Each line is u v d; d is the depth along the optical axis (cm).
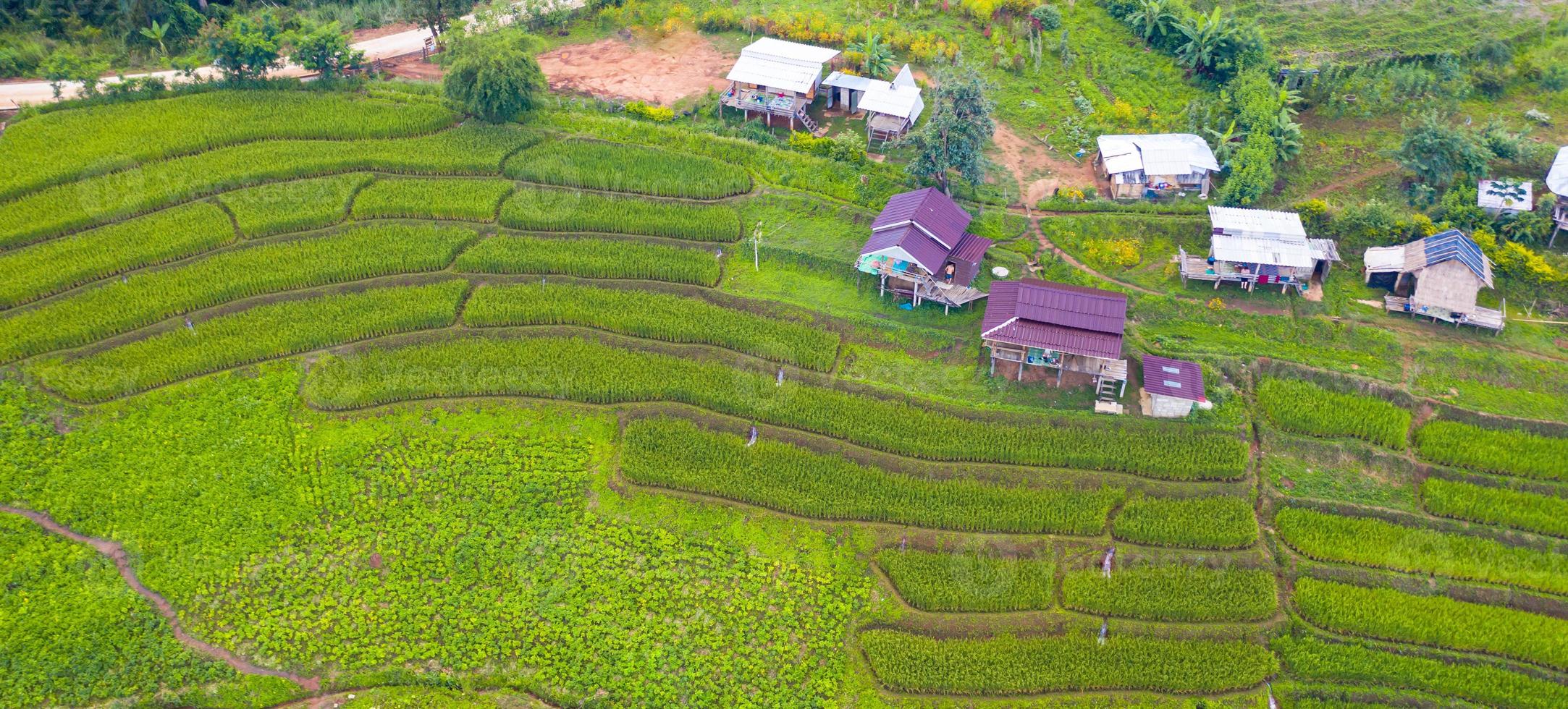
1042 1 8756
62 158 6838
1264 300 6369
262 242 6556
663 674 4916
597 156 7119
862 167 7081
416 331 6159
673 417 5784
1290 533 5331
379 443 5675
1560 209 6531
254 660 4925
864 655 5006
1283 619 5084
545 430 5762
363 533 5341
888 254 6175
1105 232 6731
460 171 7050
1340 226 6650
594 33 8562
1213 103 7600
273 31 7638
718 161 7131
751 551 5331
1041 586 5156
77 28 8012
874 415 5738
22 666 4834
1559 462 5562
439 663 4966
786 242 6700
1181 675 4888
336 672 4916
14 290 6100
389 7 8962
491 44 7231
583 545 5325
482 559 5262
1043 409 5775
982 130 6475
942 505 5406
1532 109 7662
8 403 5688
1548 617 5081
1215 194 6994
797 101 7456
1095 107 7738
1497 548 5266
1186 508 5388
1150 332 6209
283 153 7031
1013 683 4875
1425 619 5041
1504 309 6259
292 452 5622
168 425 5669
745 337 6103
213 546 5250
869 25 8456
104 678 4838
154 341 5950
